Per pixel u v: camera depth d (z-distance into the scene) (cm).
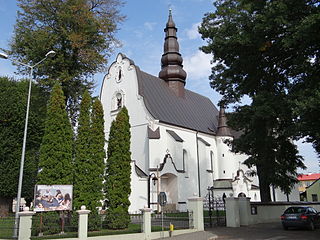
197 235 1827
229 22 2112
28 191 3328
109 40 3019
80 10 2748
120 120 2031
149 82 3966
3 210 2995
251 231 2023
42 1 2698
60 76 2711
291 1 1666
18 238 1349
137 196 3080
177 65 4412
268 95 1861
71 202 1680
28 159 3167
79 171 1847
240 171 4234
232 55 2066
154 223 2247
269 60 1988
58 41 2784
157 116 3591
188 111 4334
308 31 1484
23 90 3334
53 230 1599
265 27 1727
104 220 1844
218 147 4556
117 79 3903
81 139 1902
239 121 2325
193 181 3931
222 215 2655
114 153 1967
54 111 1812
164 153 3550
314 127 1536
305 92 1569
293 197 4728
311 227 2059
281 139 2277
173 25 4459
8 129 3030
